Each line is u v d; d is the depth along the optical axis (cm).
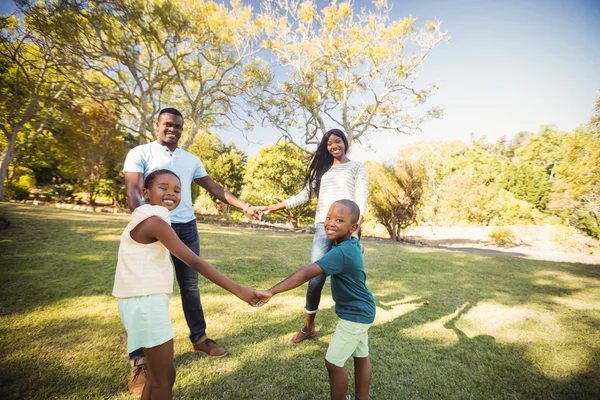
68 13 918
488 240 1595
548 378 219
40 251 496
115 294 153
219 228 1134
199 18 1238
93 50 1075
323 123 1541
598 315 362
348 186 273
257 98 1497
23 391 172
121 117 1823
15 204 1130
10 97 1285
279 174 1778
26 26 974
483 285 490
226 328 274
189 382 192
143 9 1045
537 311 368
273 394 184
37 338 233
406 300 389
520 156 3177
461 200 2152
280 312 320
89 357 212
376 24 1442
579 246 1230
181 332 262
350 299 177
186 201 228
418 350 253
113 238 632
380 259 693
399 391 196
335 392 171
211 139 2417
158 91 1522
